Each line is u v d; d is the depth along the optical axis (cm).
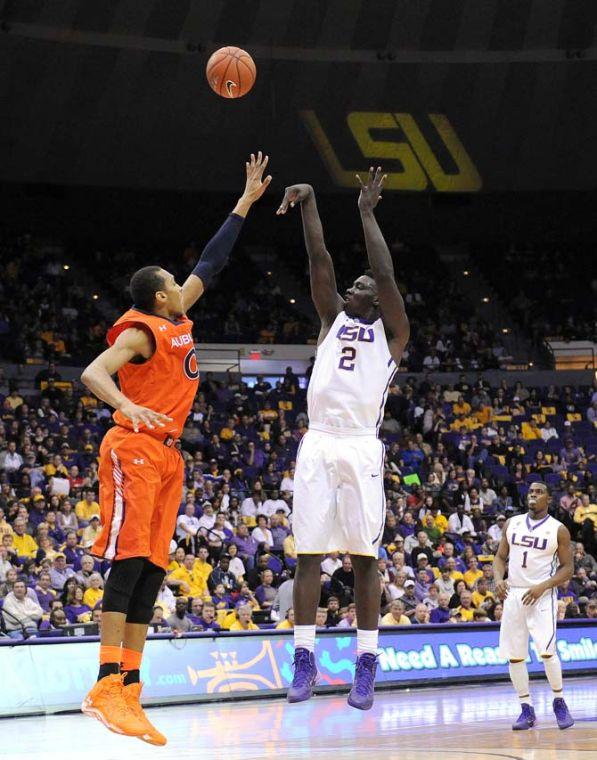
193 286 529
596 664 1580
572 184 2864
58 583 1389
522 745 666
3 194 2828
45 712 1105
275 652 1308
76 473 1775
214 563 1572
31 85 2461
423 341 2947
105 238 3052
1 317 2577
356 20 2564
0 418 2028
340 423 529
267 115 2670
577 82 2686
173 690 1195
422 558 1603
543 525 966
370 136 2742
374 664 532
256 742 727
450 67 2658
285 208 562
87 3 2370
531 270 3278
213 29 2505
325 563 1595
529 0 2561
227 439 2175
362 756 548
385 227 3156
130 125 2605
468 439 2384
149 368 473
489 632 1505
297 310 3144
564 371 2880
